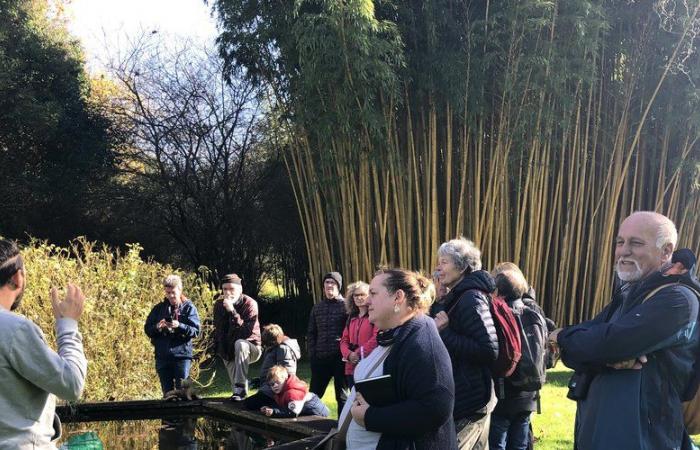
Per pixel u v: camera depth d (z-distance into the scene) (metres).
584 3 8.90
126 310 7.76
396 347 2.39
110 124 14.96
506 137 9.64
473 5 9.58
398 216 9.79
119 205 14.87
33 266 7.52
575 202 10.30
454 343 3.24
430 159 9.82
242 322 6.75
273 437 5.27
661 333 2.23
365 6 8.30
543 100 9.48
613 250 10.60
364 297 5.36
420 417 2.28
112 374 7.57
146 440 5.30
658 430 2.28
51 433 2.14
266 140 14.76
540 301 10.27
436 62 9.31
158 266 8.92
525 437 3.97
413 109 9.87
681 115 9.98
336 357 6.22
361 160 9.70
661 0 9.70
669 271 2.37
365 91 8.82
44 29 15.34
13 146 14.16
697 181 10.28
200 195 14.70
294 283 15.15
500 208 9.88
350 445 2.49
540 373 3.79
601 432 2.31
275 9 9.71
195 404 6.26
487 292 3.42
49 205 14.48
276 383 5.54
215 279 14.58
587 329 2.39
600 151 10.71
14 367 1.98
